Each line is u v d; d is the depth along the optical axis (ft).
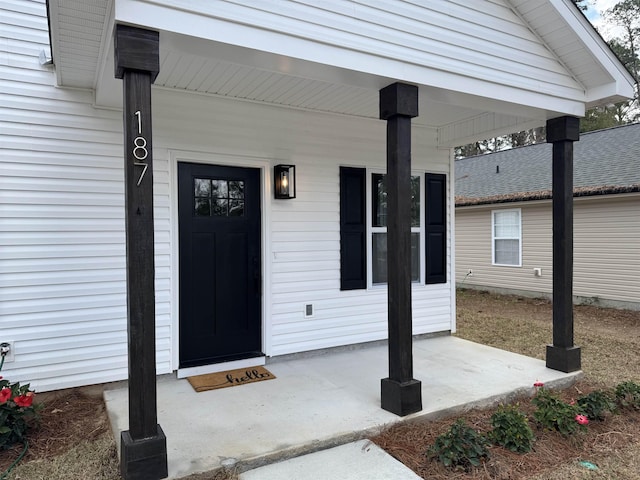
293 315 15.17
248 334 14.71
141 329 7.57
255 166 14.47
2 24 11.19
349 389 12.13
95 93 11.75
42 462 8.45
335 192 16.03
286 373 13.57
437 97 11.85
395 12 10.32
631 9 62.08
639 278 26.81
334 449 9.12
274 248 14.78
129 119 7.50
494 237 36.27
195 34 7.97
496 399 11.60
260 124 14.47
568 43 12.84
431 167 18.43
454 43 11.27
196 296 13.78
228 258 14.32
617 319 25.17
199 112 13.41
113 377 12.34
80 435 9.62
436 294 18.62
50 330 11.67
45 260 11.60
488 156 46.29
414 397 10.44
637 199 26.81
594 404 10.93
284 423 9.87
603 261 28.71
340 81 10.50
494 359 15.16
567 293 13.97
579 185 29.63
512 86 12.37
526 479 8.22
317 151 15.61
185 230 13.55
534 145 43.11
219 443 8.91
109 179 12.27
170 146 13.00
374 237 17.19
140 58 7.55
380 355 15.70
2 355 11.05
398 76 10.38
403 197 10.69
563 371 13.71
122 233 12.45
